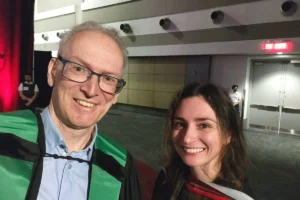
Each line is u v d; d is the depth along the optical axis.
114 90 1.07
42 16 14.52
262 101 8.04
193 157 1.24
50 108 1.09
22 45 5.87
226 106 1.22
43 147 1.02
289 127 7.62
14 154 0.98
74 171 1.06
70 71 1.00
